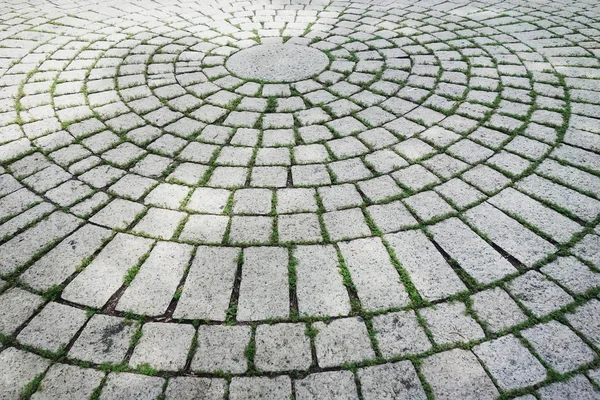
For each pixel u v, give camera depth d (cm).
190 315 204
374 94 392
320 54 473
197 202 272
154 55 476
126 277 223
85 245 241
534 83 400
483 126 340
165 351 189
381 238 244
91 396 173
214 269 227
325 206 268
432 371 180
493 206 264
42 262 232
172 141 332
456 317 201
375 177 291
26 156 315
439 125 343
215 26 560
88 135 338
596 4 598
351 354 188
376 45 493
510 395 171
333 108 372
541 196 270
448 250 236
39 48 493
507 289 213
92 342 193
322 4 640
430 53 468
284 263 230
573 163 296
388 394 173
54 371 182
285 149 322
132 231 250
